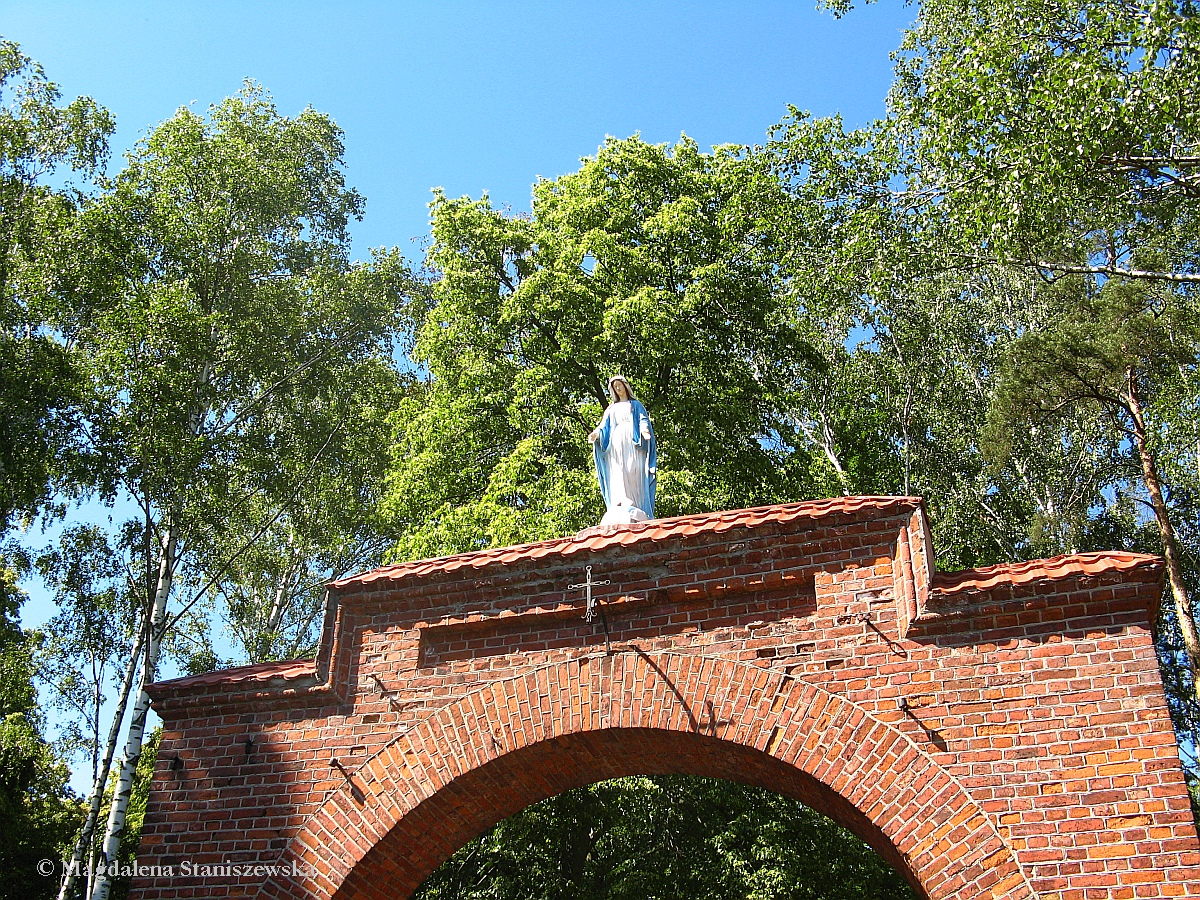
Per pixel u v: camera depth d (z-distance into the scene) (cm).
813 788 883
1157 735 784
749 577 931
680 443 2183
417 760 953
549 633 973
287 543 2838
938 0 2045
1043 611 847
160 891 953
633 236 2450
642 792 1981
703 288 2325
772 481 2330
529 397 2234
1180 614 2098
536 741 931
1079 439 2652
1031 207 1566
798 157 2252
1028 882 771
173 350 2252
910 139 2042
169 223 2366
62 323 2195
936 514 2688
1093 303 2278
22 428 1959
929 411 2750
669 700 911
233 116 2691
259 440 2348
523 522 2006
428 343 2378
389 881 969
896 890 1939
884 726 848
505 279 2438
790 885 1856
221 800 984
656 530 980
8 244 2125
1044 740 809
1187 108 1466
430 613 1010
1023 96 1588
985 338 2841
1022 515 2672
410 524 2302
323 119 2795
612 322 2178
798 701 878
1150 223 2198
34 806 2509
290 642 2769
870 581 902
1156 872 749
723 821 2005
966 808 805
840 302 2477
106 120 2306
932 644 864
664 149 2631
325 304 2575
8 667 2000
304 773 976
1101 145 1502
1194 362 2191
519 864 2000
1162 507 2188
